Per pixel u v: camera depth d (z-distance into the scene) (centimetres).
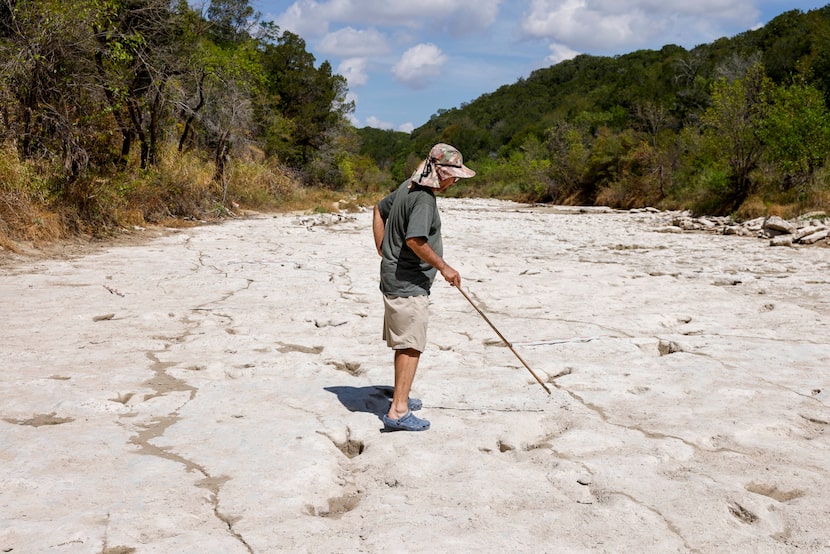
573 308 893
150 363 620
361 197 4294
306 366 605
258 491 363
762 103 2502
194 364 618
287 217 2589
